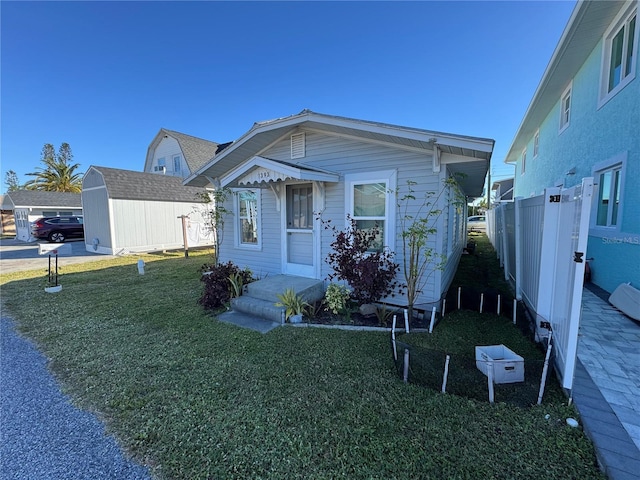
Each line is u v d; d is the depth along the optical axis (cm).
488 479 165
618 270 496
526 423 209
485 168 495
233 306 500
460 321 431
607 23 540
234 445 198
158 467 183
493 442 192
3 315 488
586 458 178
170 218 1391
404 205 476
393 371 290
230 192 723
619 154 501
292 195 622
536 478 165
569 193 267
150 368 307
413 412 226
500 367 259
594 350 311
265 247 666
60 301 561
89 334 401
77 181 3120
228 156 625
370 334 388
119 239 1226
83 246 1501
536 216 384
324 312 482
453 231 696
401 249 485
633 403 223
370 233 510
